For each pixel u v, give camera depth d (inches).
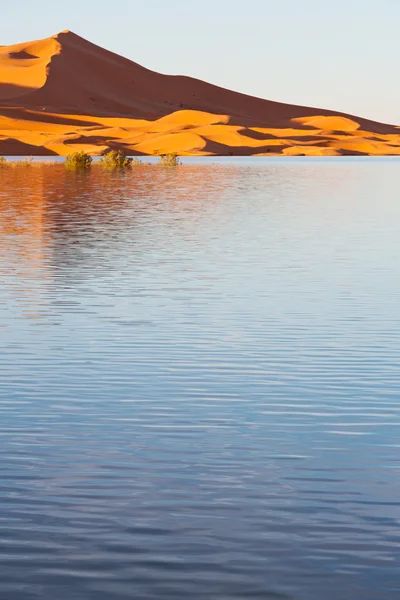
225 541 318.7
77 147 6205.7
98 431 436.1
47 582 291.7
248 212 1636.3
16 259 1013.8
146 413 464.4
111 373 539.8
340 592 284.7
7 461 395.2
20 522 334.3
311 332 649.6
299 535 323.3
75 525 331.6
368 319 693.3
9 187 2364.7
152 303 759.1
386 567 300.0
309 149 7022.6
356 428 440.5
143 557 307.6
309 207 1752.0
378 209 1706.4
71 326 670.5
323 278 884.6
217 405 478.3
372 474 380.2
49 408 472.4
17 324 676.7
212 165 4365.2
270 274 911.0
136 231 1304.1
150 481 373.1
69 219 1475.1
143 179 2871.6
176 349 599.8
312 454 405.1
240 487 366.6
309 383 519.8
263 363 564.7
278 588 287.3
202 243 1169.4
